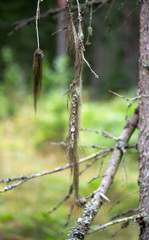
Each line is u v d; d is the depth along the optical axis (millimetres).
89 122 7266
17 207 5355
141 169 2078
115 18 4621
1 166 7375
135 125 2252
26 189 6234
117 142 2174
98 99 12461
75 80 1646
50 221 4719
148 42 2088
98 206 1849
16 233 4207
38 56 1672
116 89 12852
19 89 10922
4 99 10273
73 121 1648
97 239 4160
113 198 5625
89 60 13594
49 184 6453
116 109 8094
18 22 3152
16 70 11320
